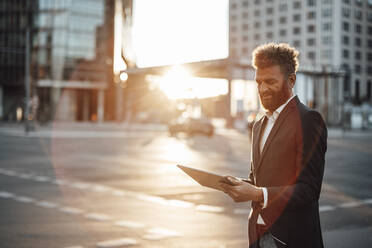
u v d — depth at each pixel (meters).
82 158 18.00
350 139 32.88
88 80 66.50
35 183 11.14
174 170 13.95
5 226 6.59
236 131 44.06
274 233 2.24
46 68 65.56
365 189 10.36
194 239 5.93
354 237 5.97
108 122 68.69
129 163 16.06
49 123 63.84
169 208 8.05
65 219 7.11
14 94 68.19
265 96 2.32
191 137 34.62
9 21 67.25
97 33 66.94
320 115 2.24
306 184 2.16
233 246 5.61
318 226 2.29
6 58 67.44
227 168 14.47
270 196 2.15
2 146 23.92
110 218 7.20
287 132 2.24
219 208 8.06
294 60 2.35
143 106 67.31
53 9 65.31
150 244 5.68
